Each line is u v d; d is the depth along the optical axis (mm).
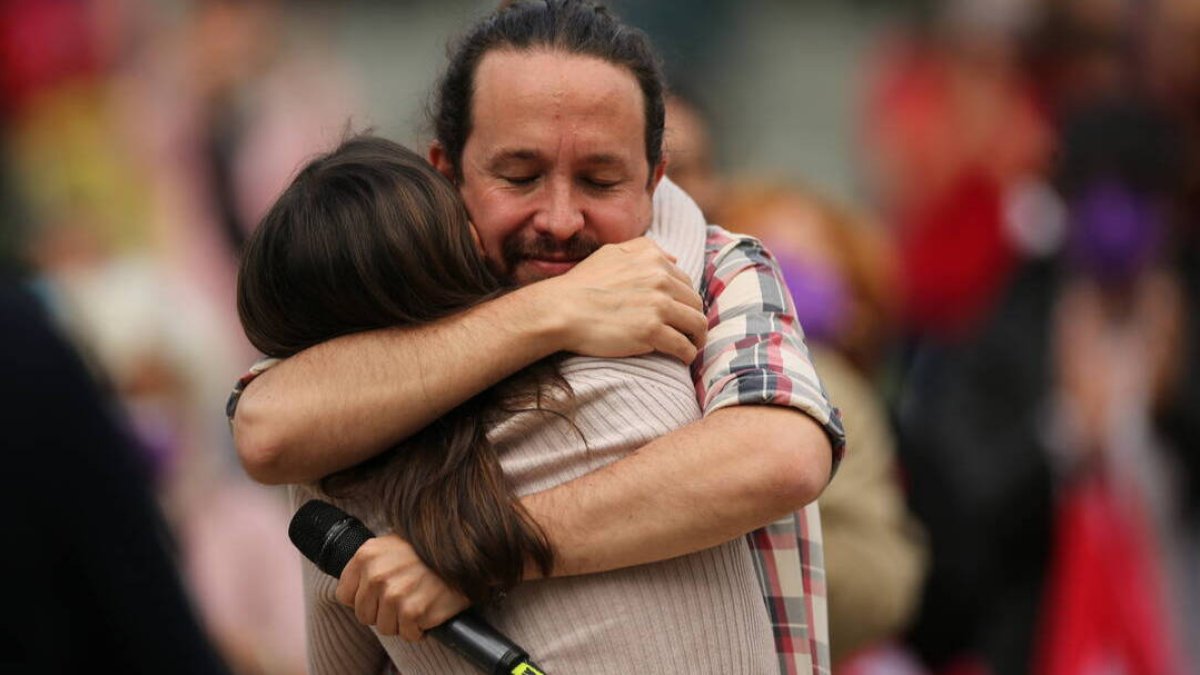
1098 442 12836
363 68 22875
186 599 7754
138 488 7672
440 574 6699
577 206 7008
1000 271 15531
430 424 6918
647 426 6906
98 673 7617
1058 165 13695
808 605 7461
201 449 15234
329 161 7148
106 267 16312
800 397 6863
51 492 7449
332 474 7004
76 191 18156
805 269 11016
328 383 6875
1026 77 18000
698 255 7371
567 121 6938
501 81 7004
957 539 11977
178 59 19672
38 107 19734
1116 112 13703
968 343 12844
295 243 6973
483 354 6824
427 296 6945
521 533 6668
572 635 6770
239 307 7148
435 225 6945
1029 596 12148
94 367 7977
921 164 18359
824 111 23109
